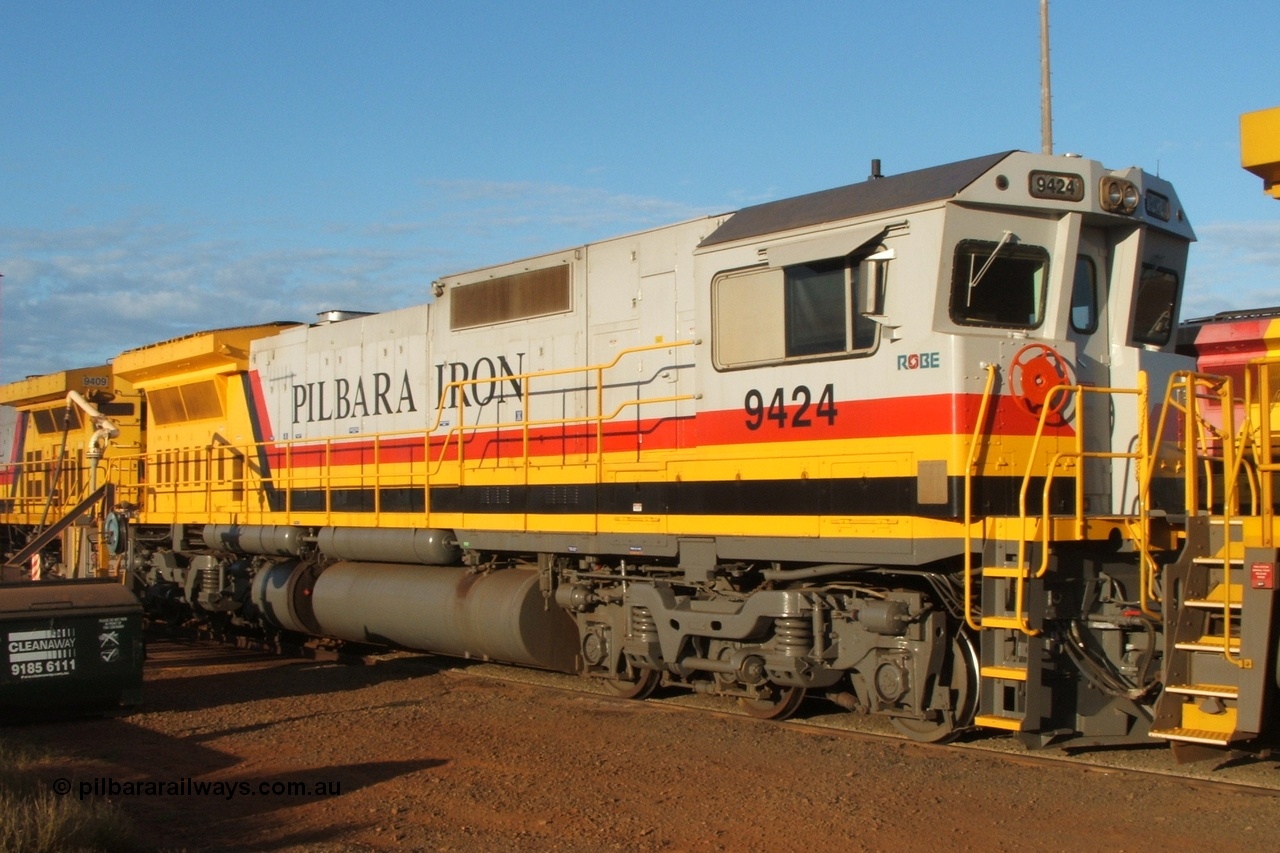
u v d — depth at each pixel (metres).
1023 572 8.43
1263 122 8.18
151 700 12.30
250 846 7.08
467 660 15.16
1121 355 10.09
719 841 7.00
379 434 14.61
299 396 16.88
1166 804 7.61
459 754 9.35
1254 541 8.00
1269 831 7.00
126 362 21.22
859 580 9.98
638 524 11.31
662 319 11.59
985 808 7.57
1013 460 9.14
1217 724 8.07
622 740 9.71
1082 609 9.08
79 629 11.13
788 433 9.95
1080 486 8.64
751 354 10.28
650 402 11.12
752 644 10.33
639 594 11.23
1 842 6.54
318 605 15.40
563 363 12.68
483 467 13.27
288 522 16.38
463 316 14.09
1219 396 9.24
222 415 18.77
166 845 7.13
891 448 9.21
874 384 9.35
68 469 22.64
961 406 8.87
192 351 18.67
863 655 9.63
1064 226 9.53
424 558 13.91
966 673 9.34
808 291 9.86
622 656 11.98
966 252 9.12
